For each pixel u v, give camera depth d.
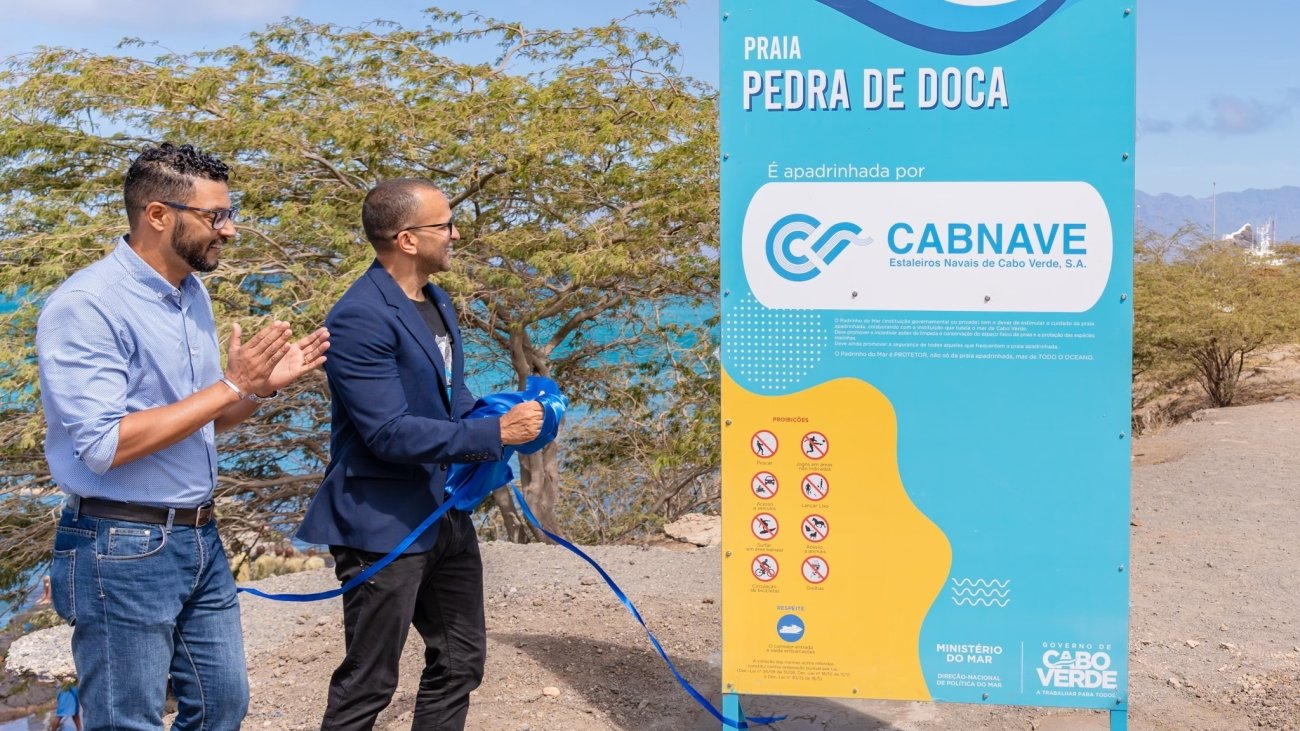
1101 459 3.17
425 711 3.44
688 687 3.86
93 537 2.69
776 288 3.25
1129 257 3.10
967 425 3.22
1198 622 5.51
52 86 10.76
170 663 2.87
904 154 3.16
